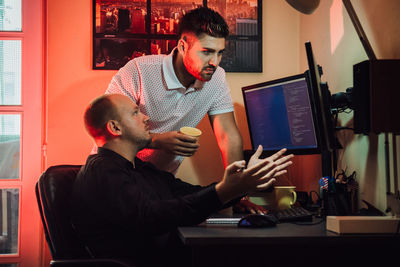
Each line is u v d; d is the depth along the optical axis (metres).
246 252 1.09
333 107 1.75
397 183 1.41
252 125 2.15
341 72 1.94
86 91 2.42
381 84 1.34
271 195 1.90
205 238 1.06
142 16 2.45
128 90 1.90
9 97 2.40
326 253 1.10
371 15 1.65
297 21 2.56
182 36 1.71
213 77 1.97
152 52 2.44
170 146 1.70
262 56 2.52
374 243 1.09
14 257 2.35
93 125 1.47
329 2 2.09
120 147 1.48
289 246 1.10
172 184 1.78
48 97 2.40
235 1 2.51
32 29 2.40
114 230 1.34
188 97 1.94
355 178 1.78
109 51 2.43
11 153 2.39
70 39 2.44
